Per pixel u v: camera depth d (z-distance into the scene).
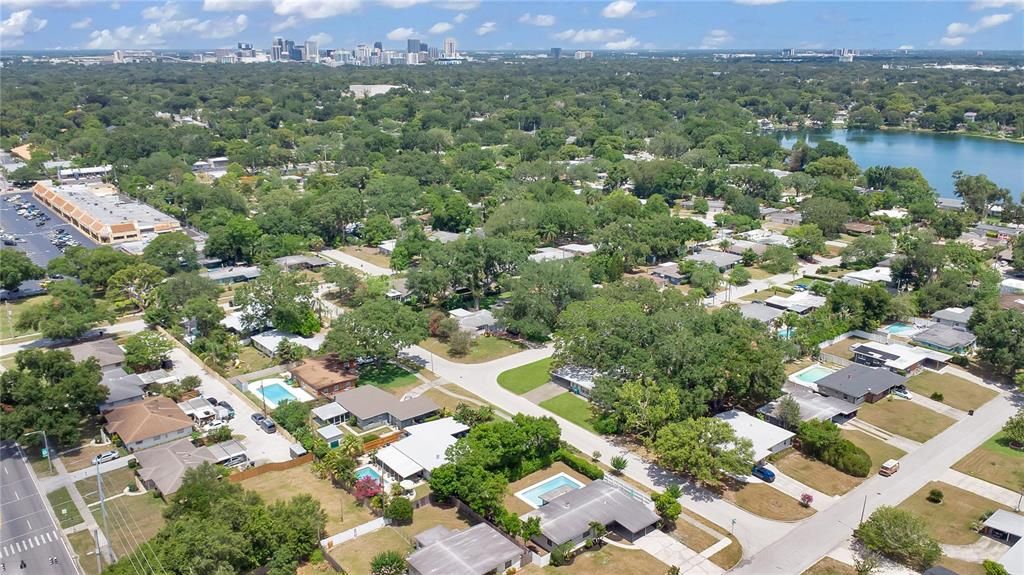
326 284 197.00
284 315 157.75
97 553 88.94
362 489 98.88
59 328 151.25
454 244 183.25
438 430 116.00
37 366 116.00
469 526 94.56
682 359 118.62
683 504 99.50
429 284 169.12
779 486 103.56
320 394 131.50
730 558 88.06
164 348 143.00
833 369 142.38
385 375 141.88
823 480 105.06
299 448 112.00
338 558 87.25
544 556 88.62
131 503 100.06
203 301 157.62
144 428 114.50
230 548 78.56
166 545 78.69
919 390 133.38
